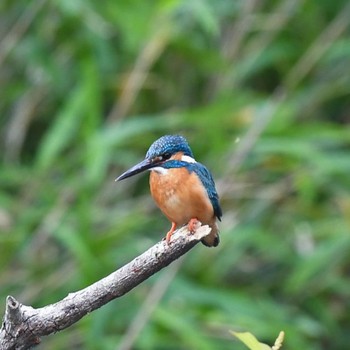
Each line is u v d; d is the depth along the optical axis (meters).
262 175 13.20
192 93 14.30
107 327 11.60
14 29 13.36
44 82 13.79
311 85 14.21
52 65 13.09
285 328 11.09
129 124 11.91
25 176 12.88
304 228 12.33
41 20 13.66
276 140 12.02
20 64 14.43
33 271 12.22
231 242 12.16
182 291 11.16
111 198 13.33
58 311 5.72
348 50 13.30
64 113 12.18
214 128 12.33
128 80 12.96
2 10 13.95
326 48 13.70
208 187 7.17
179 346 11.25
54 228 11.42
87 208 11.75
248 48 14.26
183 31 13.84
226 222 12.56
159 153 7.27
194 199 7.05
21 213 12.24
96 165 11.49
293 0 14.26
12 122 14.26
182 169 7.17
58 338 11.59
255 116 12.48
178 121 12.11
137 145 13.23
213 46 14.22
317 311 12.75
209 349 10.35
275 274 13.17
